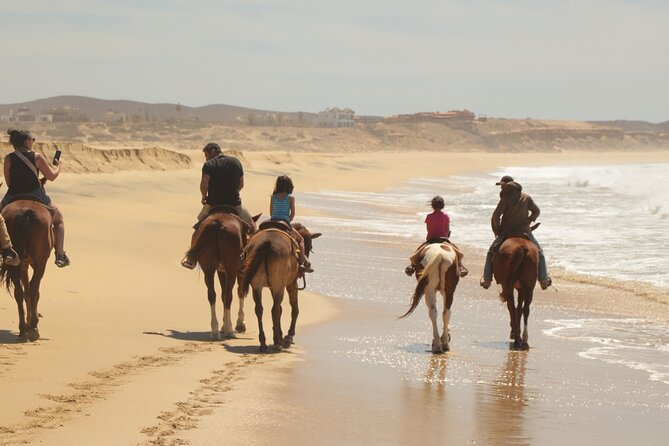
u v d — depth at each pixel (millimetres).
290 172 97125
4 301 16109
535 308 19375
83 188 46719
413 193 73875
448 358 13500
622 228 38969
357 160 154250
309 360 12820
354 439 8633
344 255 28047
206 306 17438
